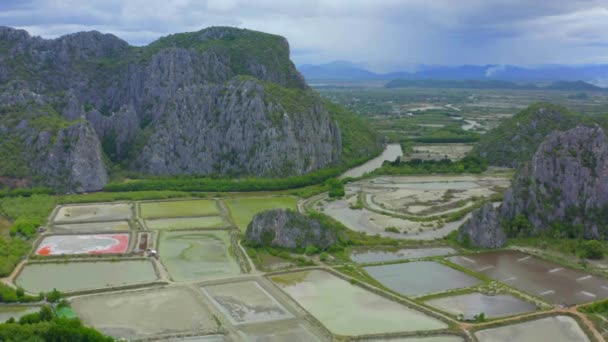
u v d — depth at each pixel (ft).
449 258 552.00
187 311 421.59
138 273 504.43
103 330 388.78
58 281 482.69
